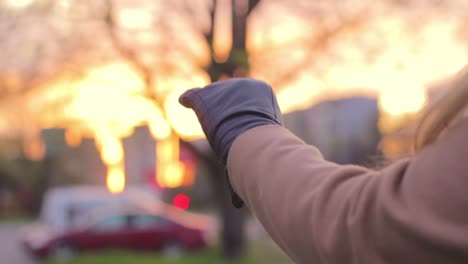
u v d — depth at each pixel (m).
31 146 43.12
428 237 0.77
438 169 0.81
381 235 0.83
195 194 38.78
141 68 11.72
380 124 10.23
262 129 1.08
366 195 0.87
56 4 11.93
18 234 30.11
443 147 0.83
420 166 0.83
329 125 18.30
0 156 43.41
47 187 44.75
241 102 1.15
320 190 0.93
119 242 18.97
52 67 12.60
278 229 0.96
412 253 0.79
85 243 18.86
